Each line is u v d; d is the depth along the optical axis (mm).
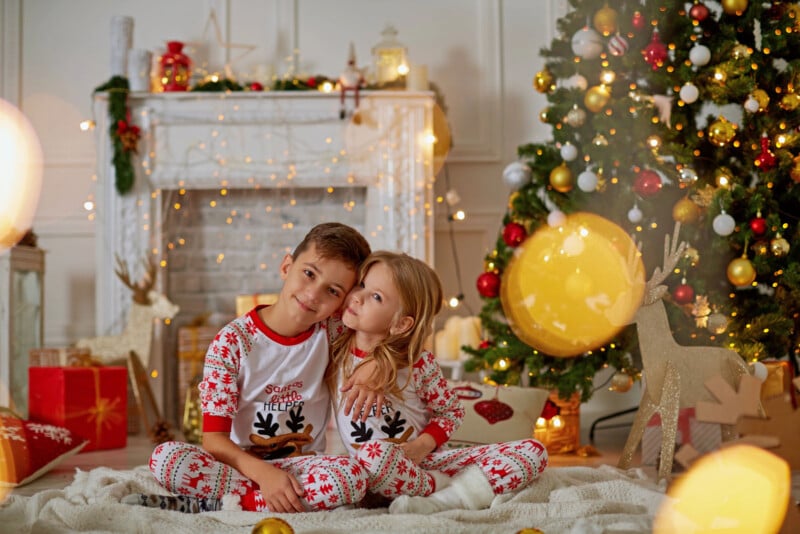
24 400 3732
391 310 1867
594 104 2889
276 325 1879
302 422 1916
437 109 4113
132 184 4008
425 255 4070
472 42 4402
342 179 4078
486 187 4352
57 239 4328
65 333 4293
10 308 3578
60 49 4398
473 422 2760
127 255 4051
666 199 2980
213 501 1783
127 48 4121
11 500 1853
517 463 1868
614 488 1896
